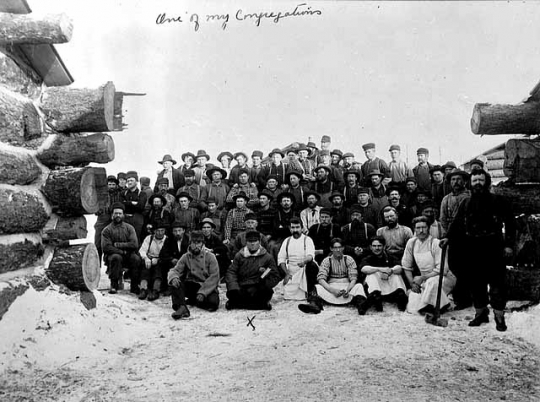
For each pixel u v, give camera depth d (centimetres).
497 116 509
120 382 348
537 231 508
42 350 386
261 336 455
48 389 336
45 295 443
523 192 524
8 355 364
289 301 602
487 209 445
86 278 479
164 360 396
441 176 776
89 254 489
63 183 474
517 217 532
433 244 549
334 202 734
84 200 480
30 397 323
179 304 543
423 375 349
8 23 430
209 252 584
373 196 779
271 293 566
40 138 483
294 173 790
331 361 380
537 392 321
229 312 557
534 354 393
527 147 505
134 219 796
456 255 464
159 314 547
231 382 341
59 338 406
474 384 333
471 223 449
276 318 522
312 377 346
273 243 711
